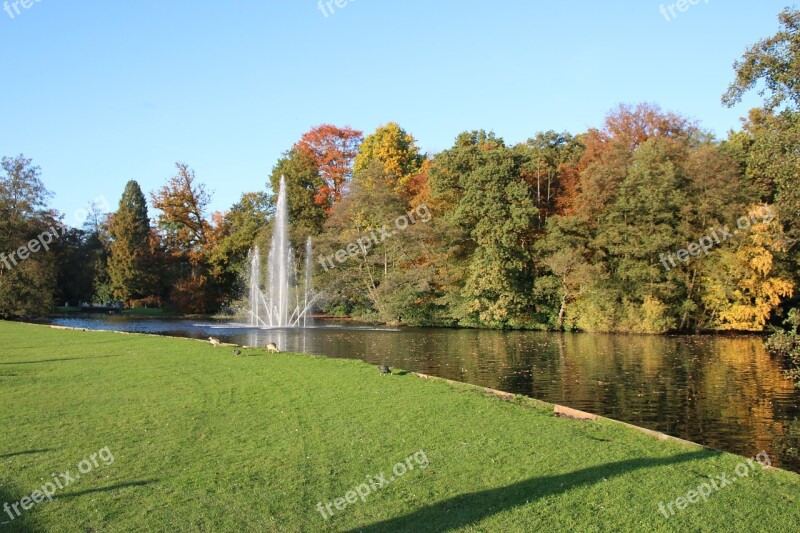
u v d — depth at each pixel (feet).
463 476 28.40
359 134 213.87
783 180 47.70
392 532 22.25
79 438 34.24
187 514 23.68
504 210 135.23
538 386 63.10
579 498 25.72
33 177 169.48
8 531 21.94
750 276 125.70
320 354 88.79
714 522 23.67
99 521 22.95
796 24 43.96
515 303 139.64
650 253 129.29
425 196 159.53
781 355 87.04
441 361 81.71
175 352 74.54
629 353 92.38
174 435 34.99
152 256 219.61
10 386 50.21
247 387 50.78
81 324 146.41
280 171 193.88
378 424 38.11
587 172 137.90
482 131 175.11
